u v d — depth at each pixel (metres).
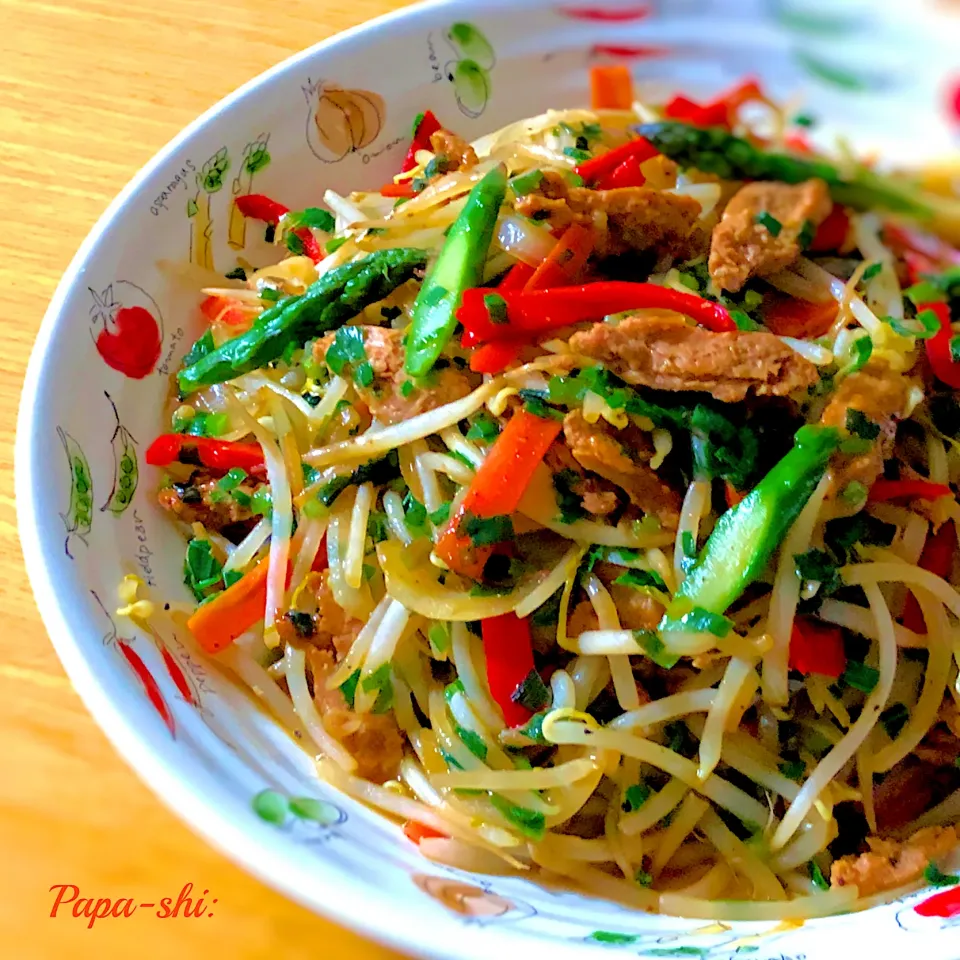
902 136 0.29
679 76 0.30
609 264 0.27
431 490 0.25
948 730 0.25
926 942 0.20
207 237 0.28
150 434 0.26
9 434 0.27
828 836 0.24
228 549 0.26
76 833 0.23
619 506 0.24
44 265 0.30
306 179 0.30
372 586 0.25
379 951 0.22
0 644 0.25
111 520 0.24
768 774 0.24
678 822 0.24
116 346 0.25
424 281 0.25
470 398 0.24
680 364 0.24
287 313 0.26
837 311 0.26
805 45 0.29
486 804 0.23
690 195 0.28
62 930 0.23
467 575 0.24
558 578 0.24
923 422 0.26
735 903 0.23
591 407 0.24
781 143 0.29
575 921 0.21
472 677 0.24
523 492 0.24
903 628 0.25
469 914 0.20
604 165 0.28
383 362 0.25
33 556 0.22
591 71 0.30
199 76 0.33
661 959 0.20
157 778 0.20
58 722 0.24
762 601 0.24
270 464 0.26
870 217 0.28
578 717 0.23
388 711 0.25
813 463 0.23
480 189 0.25
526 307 0.24
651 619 0.24
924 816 0.25
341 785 0.24
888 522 0.25
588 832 0.24
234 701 0.24
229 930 0.23
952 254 0.28
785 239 0.27
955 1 0.29
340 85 0.29
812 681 0.25
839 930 0.21
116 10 0.34
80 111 0.32
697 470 0.24
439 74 0.30
